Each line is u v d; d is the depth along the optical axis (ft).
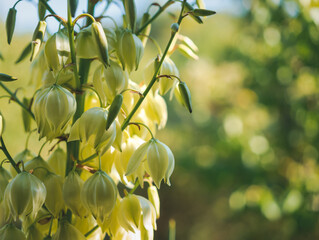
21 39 8.09
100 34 3.21
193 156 10.46
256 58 9.23
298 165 9.15
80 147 3.50
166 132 13.37
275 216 8.39
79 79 3.42
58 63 3.30
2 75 3.26
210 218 13.32
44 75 3.43
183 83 3.33
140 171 3.41
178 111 12.82
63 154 3.60
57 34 3.32
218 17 12.34
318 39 7.87
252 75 9.32
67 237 3.33
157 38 17.24
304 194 8.29
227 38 11.96
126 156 3.43
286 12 8.03
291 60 8.79
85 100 3.53
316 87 8.68
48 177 3.37
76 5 3.33
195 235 13.67
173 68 3.51
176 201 14.56
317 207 8.39
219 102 10.65
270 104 9.26
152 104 3.58
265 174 9.07
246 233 10.71
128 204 3.38
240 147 9.21
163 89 3.49
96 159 3.44
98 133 3.19
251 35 9.34
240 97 10.32
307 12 7.38
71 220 3.44
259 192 8.93
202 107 10.92
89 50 3.33
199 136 11.71
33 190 3.22
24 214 3.21
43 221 3.47
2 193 3.38
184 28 13.50
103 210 3.25
